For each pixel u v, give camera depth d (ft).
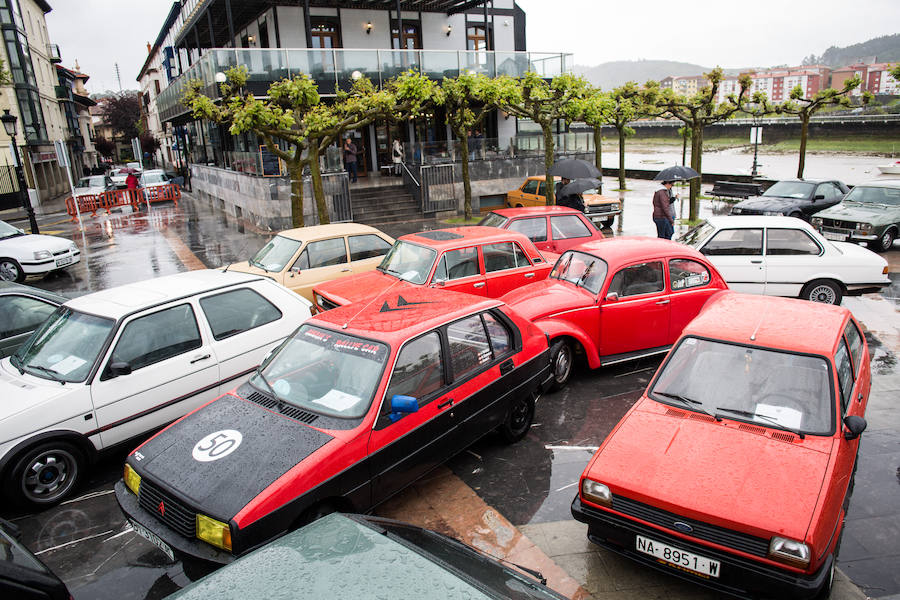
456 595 7.43
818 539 11.03
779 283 31.60
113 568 14.39
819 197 56.24
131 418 18.34
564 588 13.03
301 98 44.60
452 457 17.31
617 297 23.82
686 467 12.92
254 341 21.16
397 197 73.00
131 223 77.51
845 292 31.27
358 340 15.69
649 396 15.65
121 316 18.60
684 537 12.01
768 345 15.34
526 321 19.63
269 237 60.59
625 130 93.97
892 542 14.14
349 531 8.87
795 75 587.68
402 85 54.24
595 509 13.23
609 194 92.38
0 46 109.40
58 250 46.98
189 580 13.84
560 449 19.26
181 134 140.97
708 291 25.54
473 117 63.52
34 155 115.55
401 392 14.90
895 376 23.77
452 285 27.30
